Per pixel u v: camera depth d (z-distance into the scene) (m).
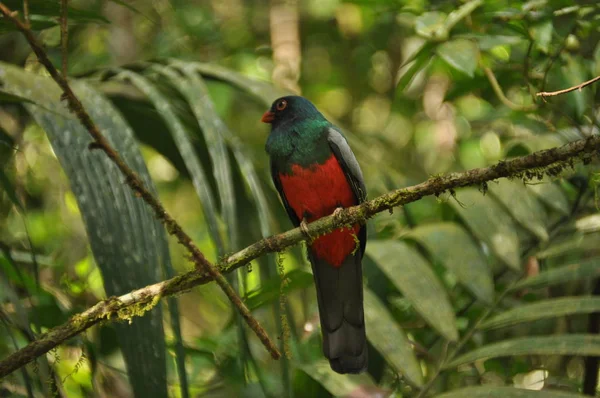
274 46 19.28
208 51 18.95
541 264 10.18
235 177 9.47
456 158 15.52
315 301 11.47
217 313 15.16
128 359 6.11
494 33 10.29
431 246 8.34
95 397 9.80
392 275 7.82
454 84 11.30
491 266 10.19
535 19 9.58
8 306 8.93
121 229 6.41
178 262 15.46
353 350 8.34
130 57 17.72
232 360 10.01
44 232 13.12
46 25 8.18
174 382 10.31
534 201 9.32
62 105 6.98
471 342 10.16
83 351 7.41
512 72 10.99
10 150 10.76
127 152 6.83
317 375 8.55
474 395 6.54
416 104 17.84
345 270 8.69
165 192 17.77
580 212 9.81
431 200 11.91
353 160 9.67
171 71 8.85
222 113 14.20
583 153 5.95
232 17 20.16
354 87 19.48
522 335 10.55
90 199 6.47
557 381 10.32
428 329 10.42
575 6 9.68
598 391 10.19
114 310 6.20
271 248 7.36
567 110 10.98
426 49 9.59
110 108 7.12
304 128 9.80
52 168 13.86
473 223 8.76
